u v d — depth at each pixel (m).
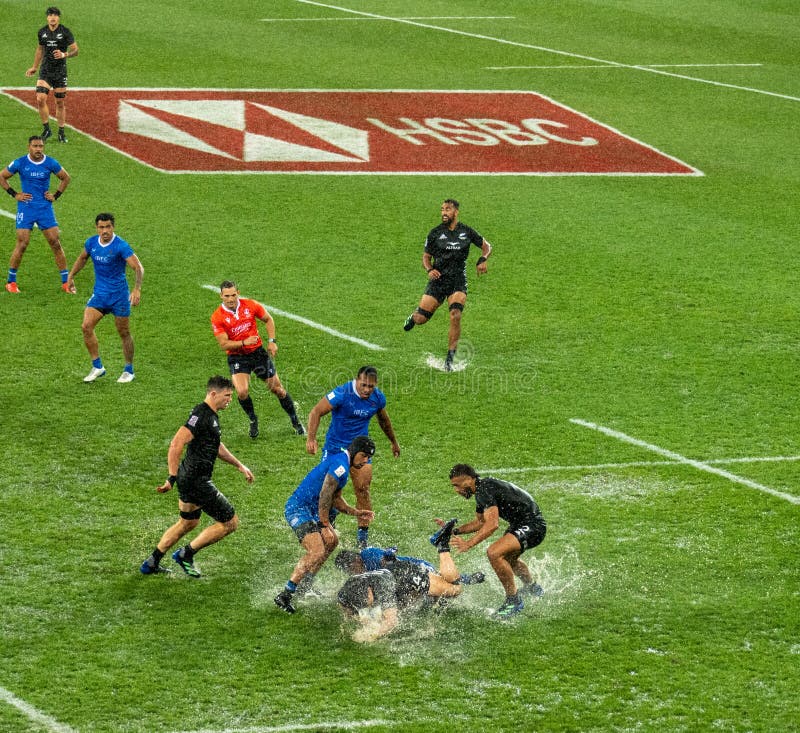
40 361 23.31
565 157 38.22
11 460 19.48
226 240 30.28
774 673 14.63
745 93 45.88
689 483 19.36
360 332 25.27
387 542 17.64
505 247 30.39
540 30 54.22
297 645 15.12
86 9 53.34
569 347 24.72
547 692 14.27
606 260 29.66
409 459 20.08
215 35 50.53
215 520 16.55
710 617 15.80
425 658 14.92
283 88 44.09
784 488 19.20
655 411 21.94
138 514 18.08
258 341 20.50
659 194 34.97
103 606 15.76
